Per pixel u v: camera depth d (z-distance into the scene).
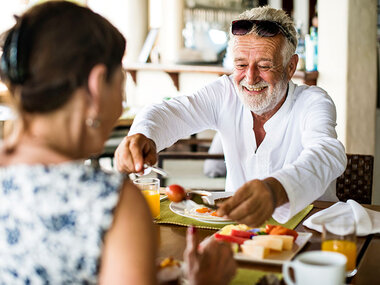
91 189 0.74
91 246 0.72
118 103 0.84
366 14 3.44
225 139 2.15
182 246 1.34
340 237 1.17
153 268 0.73
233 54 1.94
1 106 3.19
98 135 0.80
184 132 2.08
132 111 4.36
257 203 1.17
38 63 0.74
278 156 2.05
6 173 0.76
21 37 0.74
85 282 0.73
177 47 6.83
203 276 0.85
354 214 1.51
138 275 0.72
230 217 1.15
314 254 1.00
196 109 2.09
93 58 0.76
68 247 0.73
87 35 0.76
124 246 0.73
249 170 2.11
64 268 0.73
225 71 4.34
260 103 1.92
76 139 0.77
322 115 1.86
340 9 3.40
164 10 6.77
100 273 0.73
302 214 1.62
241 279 1.09
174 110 2.04
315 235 1.42
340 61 3.44
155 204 1.57
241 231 1.33
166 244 1.36
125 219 0.73
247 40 1.87
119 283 0.72
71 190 0.74
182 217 1.59
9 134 0.81
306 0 6.46
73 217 0.73
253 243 1.25
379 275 1.16
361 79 3.48
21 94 0.75
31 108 0.75
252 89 1.92
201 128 2.14
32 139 0.77
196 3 7.81
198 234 1.44
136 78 5.35
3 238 0.75
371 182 2.04
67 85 0.75
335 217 1.52
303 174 1.37
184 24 7.27
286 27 1.89
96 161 2.38
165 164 4.28
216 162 3.74
